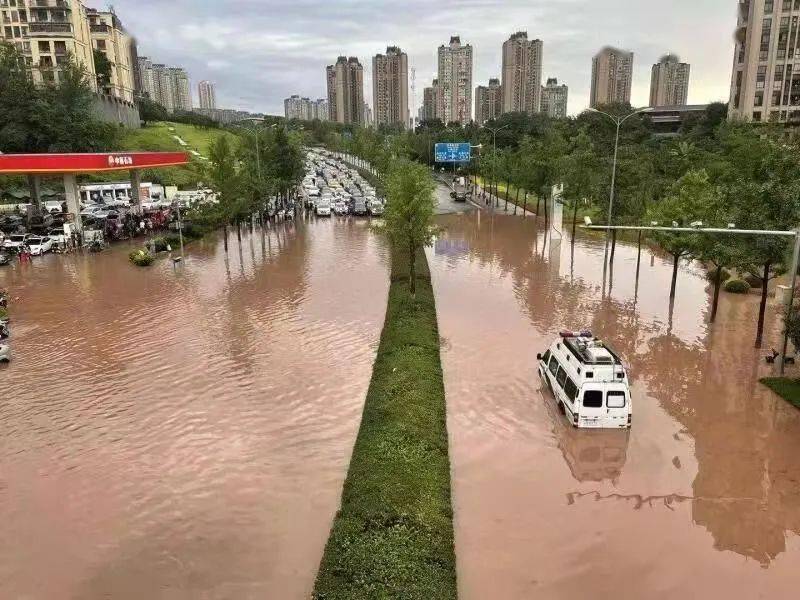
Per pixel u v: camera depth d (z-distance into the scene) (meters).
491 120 132.75
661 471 15.23
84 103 81.56
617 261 41.94
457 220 63.62
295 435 16.77
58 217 55.56
